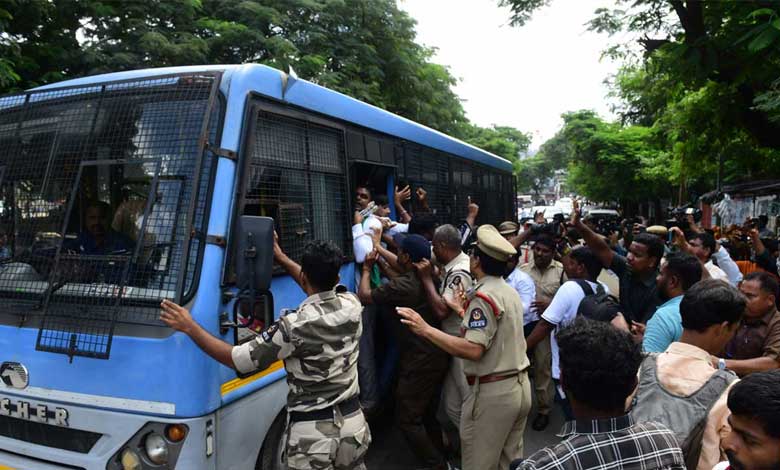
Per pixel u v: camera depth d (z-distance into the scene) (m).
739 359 3.58
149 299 2.85
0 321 3.11
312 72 10.84
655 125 15.69
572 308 4.26
